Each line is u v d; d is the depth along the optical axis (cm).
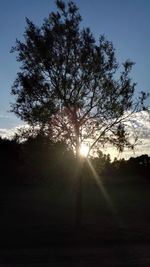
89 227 2491
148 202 4353
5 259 1508
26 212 3338
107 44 2297
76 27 2280
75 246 1859
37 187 4919
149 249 1761
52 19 2278
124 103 2252
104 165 2312
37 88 2209
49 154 2256
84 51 2233
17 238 2089
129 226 2583
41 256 1573
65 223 2680
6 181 5241
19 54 2256
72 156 2272
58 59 2211
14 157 5166
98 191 5316
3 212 3338
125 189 6084
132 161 7012
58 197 4447
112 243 1950
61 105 2216
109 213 3344
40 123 2247
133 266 1362
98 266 1366
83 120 2250
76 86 2230
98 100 2258
